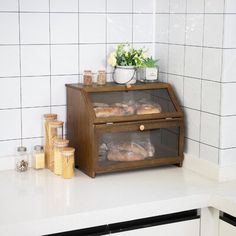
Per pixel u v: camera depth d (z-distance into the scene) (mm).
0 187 2531
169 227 2428
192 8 2750
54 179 2670
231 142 2654
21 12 2770
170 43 2959
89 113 2648
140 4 3059
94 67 2998
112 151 2715
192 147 2842
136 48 3092
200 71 2727
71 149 2686
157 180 2664
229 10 2527
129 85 2826
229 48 2561
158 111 2809
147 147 2797
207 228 2523
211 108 2670
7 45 2762
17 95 2822
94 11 2947
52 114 2854
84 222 2201
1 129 2807
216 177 2654
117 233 2318
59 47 2889
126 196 2408
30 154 2883
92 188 2525
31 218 2127
